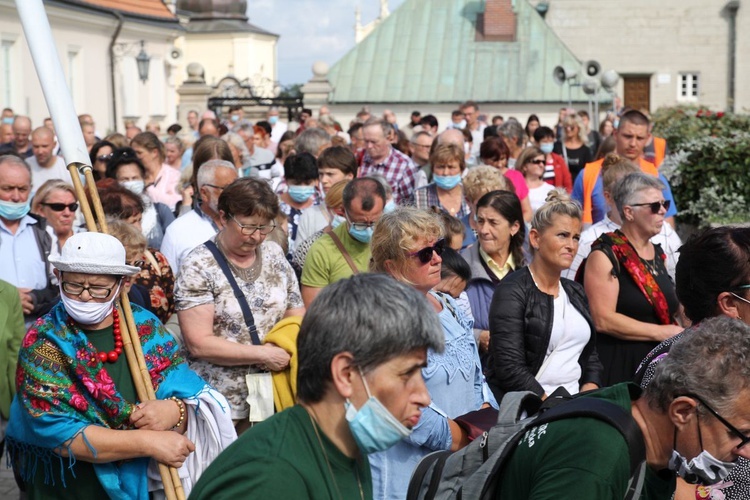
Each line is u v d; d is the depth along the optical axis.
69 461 4.53
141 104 36.38
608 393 3.37
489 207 6.86
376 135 11.63
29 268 7.15
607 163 9.48
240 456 2.99
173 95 39.72
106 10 32.78
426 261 4.95
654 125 22.25
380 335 2.91
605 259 6.16
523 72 39.41
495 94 38.97
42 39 5.26
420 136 13.39
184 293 5.59
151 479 4.75
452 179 9.44
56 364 4.53
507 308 5.73
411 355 2.96
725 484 3.98
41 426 4.50
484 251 7.00
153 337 4.85
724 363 3.22
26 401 4.52
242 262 5.71
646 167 9.77
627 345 6.14
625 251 6.20
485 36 40.44
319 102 39.53
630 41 45.34
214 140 8.75
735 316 4.38
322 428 3.03
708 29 44.91
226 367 5.59
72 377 4.56
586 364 5.95
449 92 39.19
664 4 44.94
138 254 5.98
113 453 4.51
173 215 9.23
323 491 2.97
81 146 5.24
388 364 2.94
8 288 5.99
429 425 4.50
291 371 5.48
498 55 39.91
